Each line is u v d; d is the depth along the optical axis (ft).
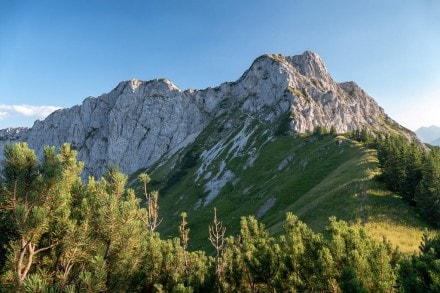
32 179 31.63
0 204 30.32
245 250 54.60
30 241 29.12
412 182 204.95
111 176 39.60
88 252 33.96
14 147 30.89
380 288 34.78
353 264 36.17
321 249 39.99
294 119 565.94
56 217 32.19
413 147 273.13
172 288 45.65
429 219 167.22
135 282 42.27
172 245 51.57
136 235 35.86
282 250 48.03
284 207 307.99
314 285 40.93
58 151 39.50
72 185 38.99
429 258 34.73
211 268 55.36
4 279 28.73
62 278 30.76
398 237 145.18
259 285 52.29
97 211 33.73
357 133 472.03
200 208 444.55
